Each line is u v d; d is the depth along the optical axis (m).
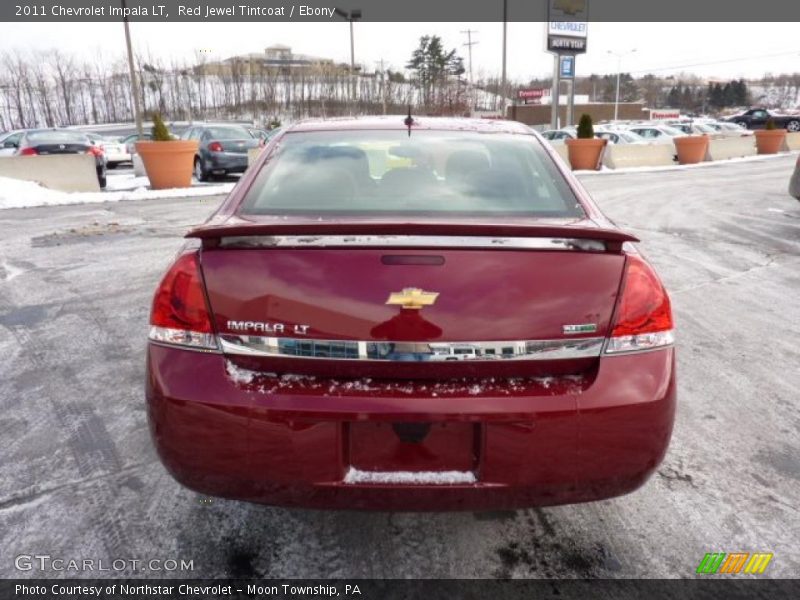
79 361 3.69
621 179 16.48
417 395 1.69
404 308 1.68
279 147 2.58
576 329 1.73
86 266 5.92
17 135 15.16
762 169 19.53
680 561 2.09
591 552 2.13
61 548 2.12
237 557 2.10
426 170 2.38
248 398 1.70
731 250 7.01
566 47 30.28
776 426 2.98
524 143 2.65
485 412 1.67
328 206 2.13
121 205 10.43
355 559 2.10
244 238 1.75
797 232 8.20
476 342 1.69
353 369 1.72
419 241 1.71
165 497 2.41
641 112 78.25
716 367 3.68
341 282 1.70
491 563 2.08
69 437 2.83
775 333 4.27
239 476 1.74
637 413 1.73
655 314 1.79
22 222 8.48
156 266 5.92
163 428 1.77
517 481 1.72
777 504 2.39
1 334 4.14
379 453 1.74
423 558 2.10
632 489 1.82
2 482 2.48
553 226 1.73
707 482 2.53
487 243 1.71
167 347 1.79
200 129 15.64
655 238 7.71
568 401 1.70
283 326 1.71
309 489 1.72
